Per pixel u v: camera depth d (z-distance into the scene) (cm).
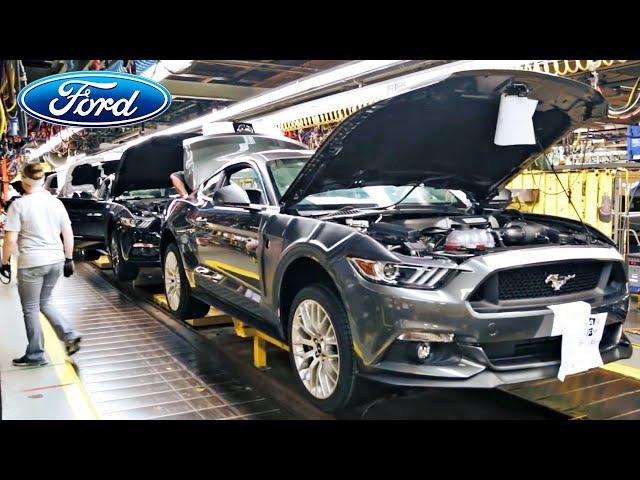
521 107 331
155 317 579
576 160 1061
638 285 698
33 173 428
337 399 307
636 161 804
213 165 570
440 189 440
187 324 545
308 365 338
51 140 1606
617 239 731
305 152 455
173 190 837
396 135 341
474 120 354
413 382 271
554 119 377
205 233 457
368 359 282
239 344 482
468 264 274
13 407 335
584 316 289
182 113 1382
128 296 692
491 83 316
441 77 298
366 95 753
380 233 318
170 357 442
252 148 590
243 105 925
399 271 279
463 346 270
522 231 327
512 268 276
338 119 891
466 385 265
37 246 421
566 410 341
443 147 374
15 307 631
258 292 380
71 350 441
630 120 1120
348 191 422
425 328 269
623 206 751
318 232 320
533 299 290
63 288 749
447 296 269
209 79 1013
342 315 301
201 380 389
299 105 929
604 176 741
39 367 412
